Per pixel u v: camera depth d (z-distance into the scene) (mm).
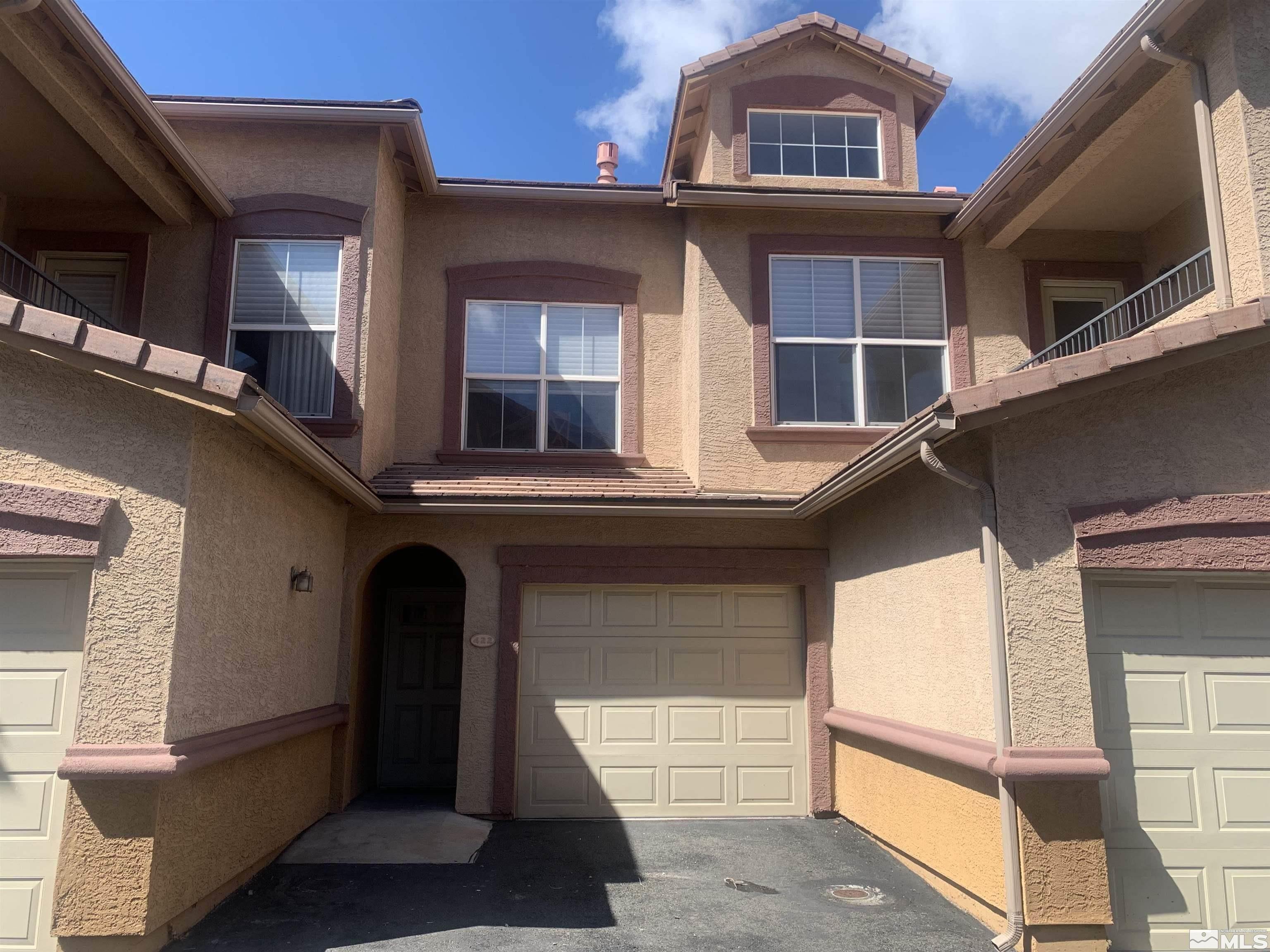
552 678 9109
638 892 6637
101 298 9352
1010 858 5449
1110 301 10188
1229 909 5637
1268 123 6449
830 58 10969
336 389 8812
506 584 9086
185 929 5648
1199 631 5941
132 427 5379
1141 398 5887
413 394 10094
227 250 9219
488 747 8859
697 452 9453
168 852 5297
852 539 8602
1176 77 7090
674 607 9305
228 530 5973
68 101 7129
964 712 6090
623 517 9219
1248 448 5750
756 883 6840
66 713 5270
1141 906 5609
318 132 9406
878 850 7762
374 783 10203
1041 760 5469
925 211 9953
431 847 7668
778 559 9320
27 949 5051
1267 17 6594
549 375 10312
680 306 10555
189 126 9398
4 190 9031
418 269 10359
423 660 10695
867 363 9844
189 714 5406
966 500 6105
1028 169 8688
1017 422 5836
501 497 8727
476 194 10289
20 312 5043
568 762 8969
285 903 6262
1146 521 5699
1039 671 5609
